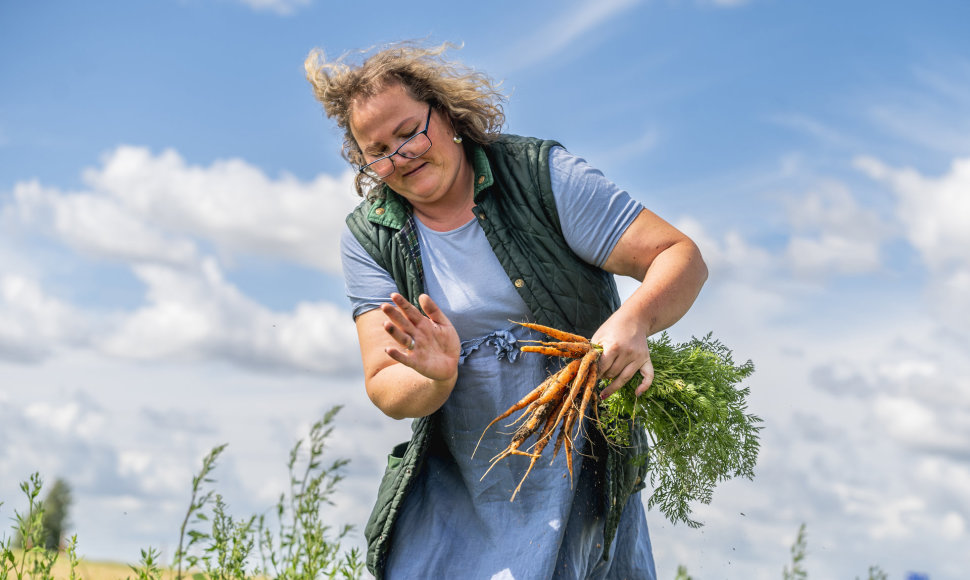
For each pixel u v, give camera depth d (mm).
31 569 4246
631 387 3807
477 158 3943
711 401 3891
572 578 3979
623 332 3619
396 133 3775
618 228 3861
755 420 4062
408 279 4004
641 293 3725
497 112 3984
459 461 4043
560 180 3879
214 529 4535
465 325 3959
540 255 3896
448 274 3969
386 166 3812
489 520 3980
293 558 4555
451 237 3969
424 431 4008
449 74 3898
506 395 3930
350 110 3840
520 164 3924
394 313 3500
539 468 3947
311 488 4668
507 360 3926
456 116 3854
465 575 3955
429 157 3822
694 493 3996
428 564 3986
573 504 4023
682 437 3932
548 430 3607
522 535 3920
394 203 4047
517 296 3916
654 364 3936
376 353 4004
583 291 3918
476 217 3936
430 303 3539
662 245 3848
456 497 4094
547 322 3898
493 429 3951
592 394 3666
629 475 4012
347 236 4172
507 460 3955
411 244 4000
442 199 3969
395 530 4094
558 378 3578
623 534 4250
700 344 4152
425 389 3775
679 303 3754
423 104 3805
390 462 4184
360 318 4105
